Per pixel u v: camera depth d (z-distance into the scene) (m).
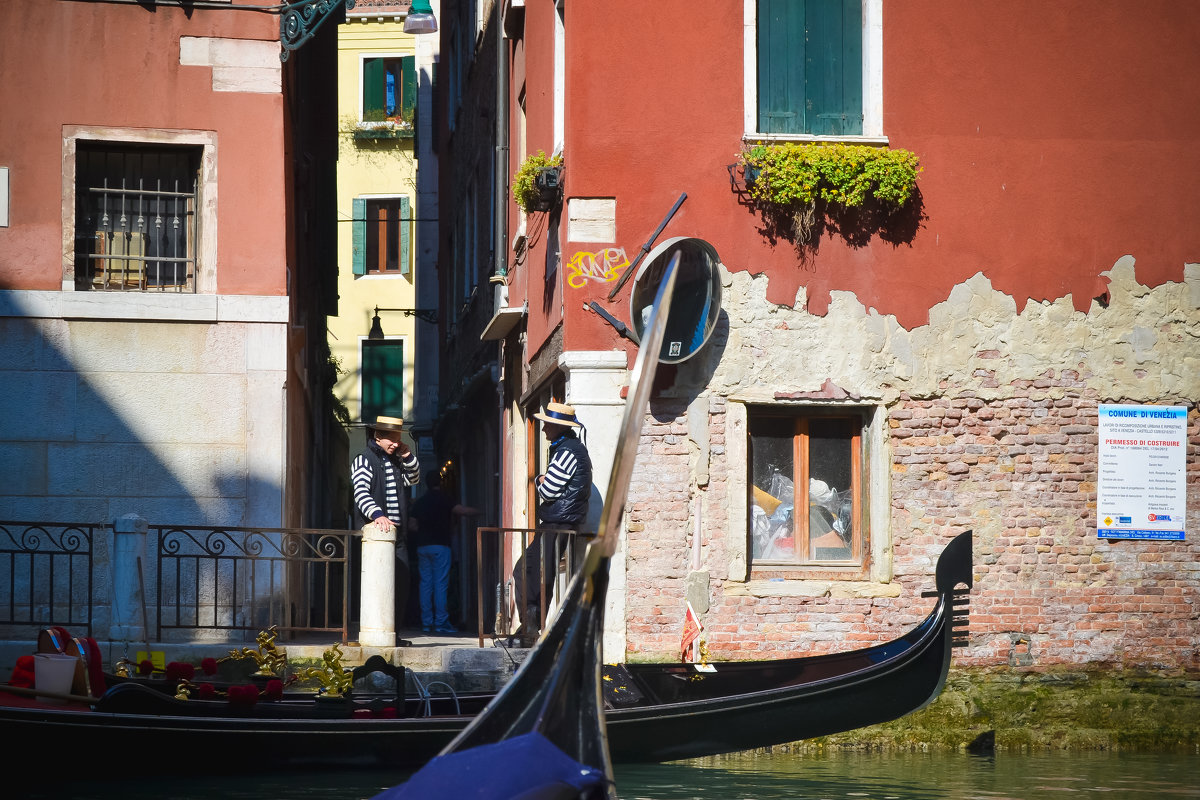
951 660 15.94
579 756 8.60
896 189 16.75
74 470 17.28
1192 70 17.56
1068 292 17.25
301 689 15.23
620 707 14.26
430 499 21.69
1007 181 17.27
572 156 16.75
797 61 17.28
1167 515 17.19
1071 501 17.09
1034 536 17.02
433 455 47.66
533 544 16.22
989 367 17.11
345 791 12.05
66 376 17.31
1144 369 17.28
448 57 37.03
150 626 17.27
